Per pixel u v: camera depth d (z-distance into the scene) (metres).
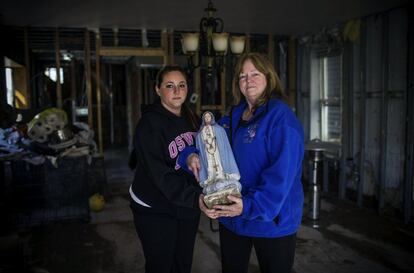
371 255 2.97
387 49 3.82
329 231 3.50
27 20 4.22
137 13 3.94
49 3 3.47
